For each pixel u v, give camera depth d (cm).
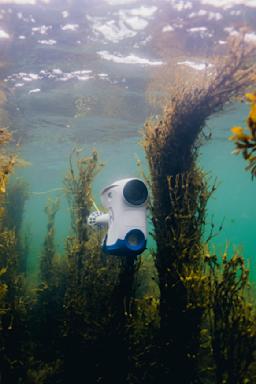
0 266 328
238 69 178
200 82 189
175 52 430
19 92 571
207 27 372
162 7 344
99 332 235
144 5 340
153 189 202
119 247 149
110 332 229
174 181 195
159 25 377
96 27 383
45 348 337
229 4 337
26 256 512
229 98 185
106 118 734
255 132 127
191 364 198
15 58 453
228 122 787
